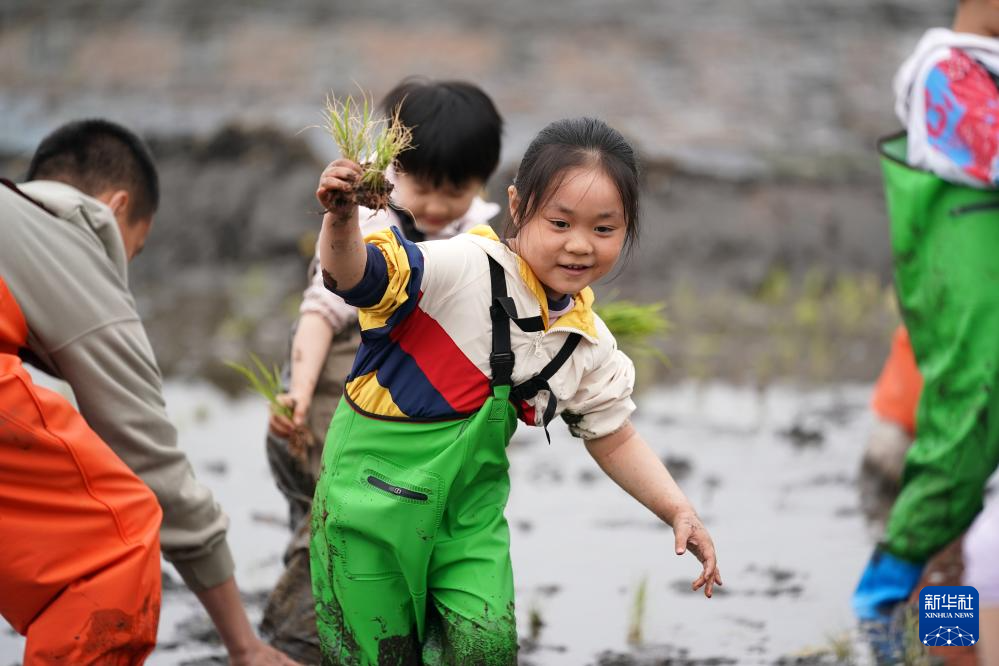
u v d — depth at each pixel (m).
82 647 8.08
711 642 11.00
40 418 8.04
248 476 15.40
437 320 7.84
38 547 8.05
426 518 7.90
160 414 9.01
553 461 16.41
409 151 9.38
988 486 15.12
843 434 17.42
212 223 26.72
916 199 11.02
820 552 13.05
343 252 7.21
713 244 25.75
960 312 10.77
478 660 7.91
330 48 33.62
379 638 8.23
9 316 8.29
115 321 8.78
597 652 10.83
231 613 9.55
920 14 36.75
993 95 10.88
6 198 8.49
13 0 37.19
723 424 17.91
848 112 31.22
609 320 10.59
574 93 31.02
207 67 32.81
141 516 8.39
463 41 34.06
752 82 32.47
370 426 8.02
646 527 13.96
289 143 27.50
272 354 21.69
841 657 10.61
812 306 24.19
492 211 10.09
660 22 35.97
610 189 7.62
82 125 9.62
